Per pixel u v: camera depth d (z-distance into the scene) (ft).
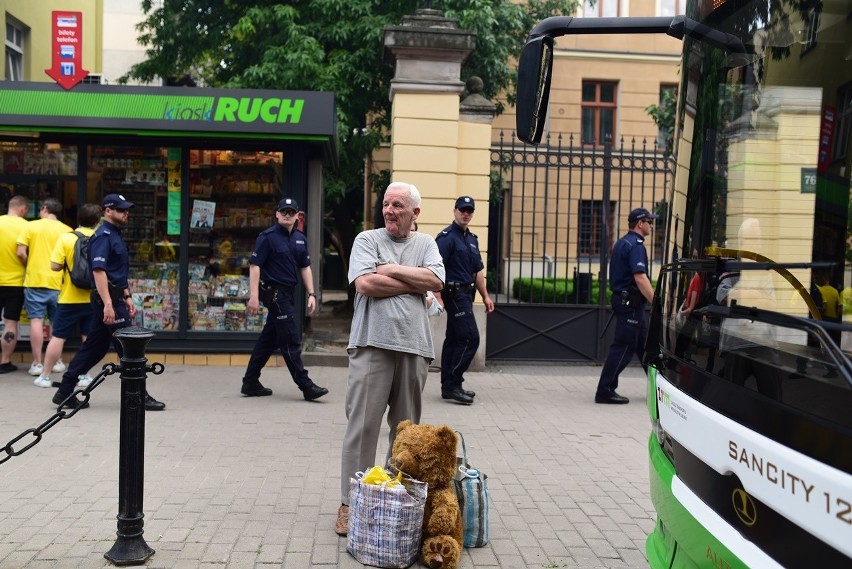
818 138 7.34
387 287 14.26
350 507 13.89
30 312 29.17
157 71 54.34
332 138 32.32
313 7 44.65
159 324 32.68
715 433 8.00
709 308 8.73
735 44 9.15
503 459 20.49
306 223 35.47
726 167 9.13
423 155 31.65
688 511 8.64
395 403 15.03
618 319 27.25
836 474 5.99
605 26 11.68
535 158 33.24
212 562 13.57
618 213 33.37
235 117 30.48
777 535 6.81
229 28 49.93
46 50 58.44
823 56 7.37
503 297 38.19
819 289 7.06
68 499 16.57
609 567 13.88
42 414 23.50
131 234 32.50
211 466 19.13
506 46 49.26
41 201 32.65
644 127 70.69
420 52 31.50
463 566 13.78
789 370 6.86
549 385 30.45
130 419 13.47
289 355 26.11
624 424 24.66
